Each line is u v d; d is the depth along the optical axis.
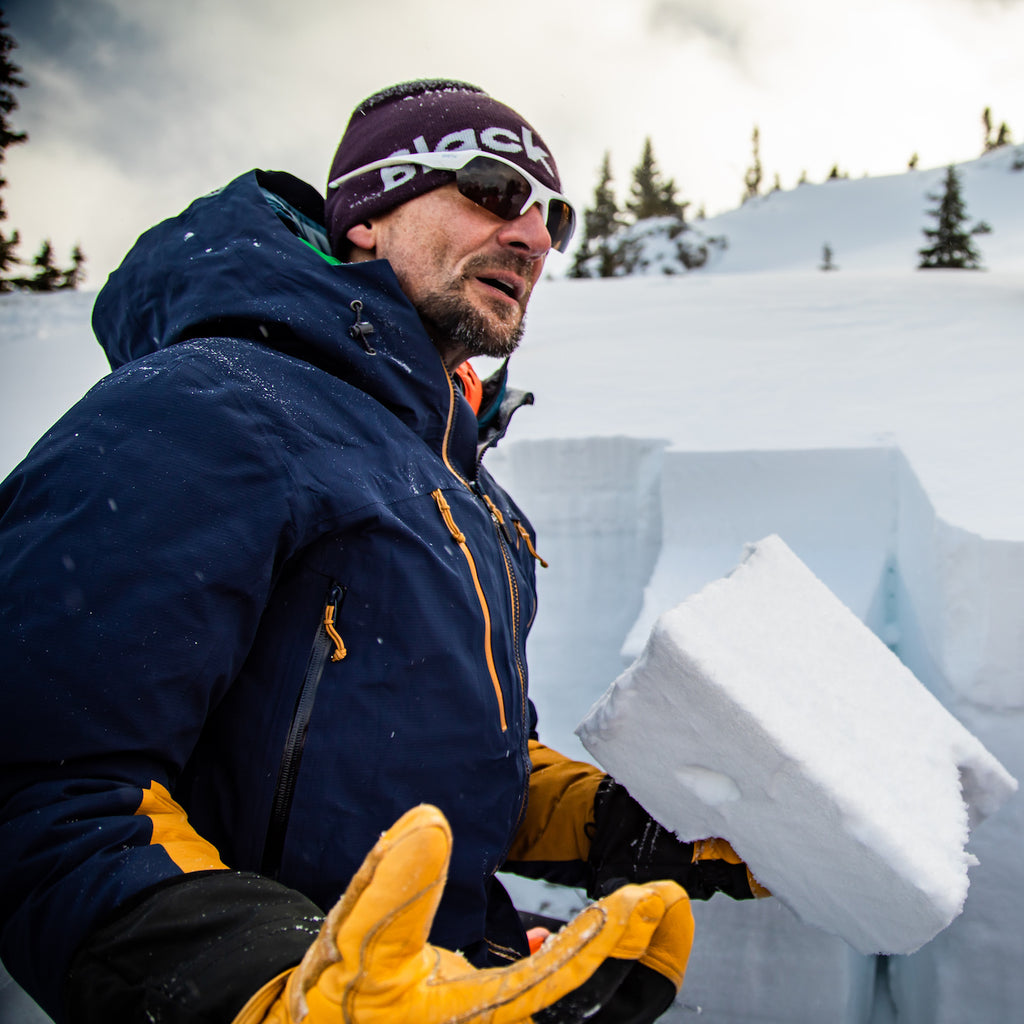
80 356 6.25
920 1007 1.54
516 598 0.97
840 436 2.27
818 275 6.40
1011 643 1.44
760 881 0.96
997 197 43.56
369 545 0.77
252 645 0.76
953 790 0.93
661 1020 1.55
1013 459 1.96
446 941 0.81
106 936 0.55
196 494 0.68
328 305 0.87
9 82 17.30
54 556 0.63
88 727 0.61
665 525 2.29
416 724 0.76
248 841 0.73
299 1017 0.46
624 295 5.97
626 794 1.06
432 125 0.95
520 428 2.71
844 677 0.94
